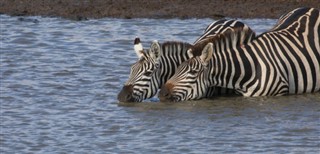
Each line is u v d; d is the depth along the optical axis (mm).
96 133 21078
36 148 20094
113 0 37844
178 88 23188
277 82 23703
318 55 24312
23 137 20859
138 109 22812
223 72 23562
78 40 31281
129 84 23344
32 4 37438
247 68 23625
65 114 22594
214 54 23578
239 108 22891
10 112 22797
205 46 23234
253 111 22641
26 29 33031
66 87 25188
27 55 29031
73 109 23016
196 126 21438
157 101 23516
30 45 30531
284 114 22375
